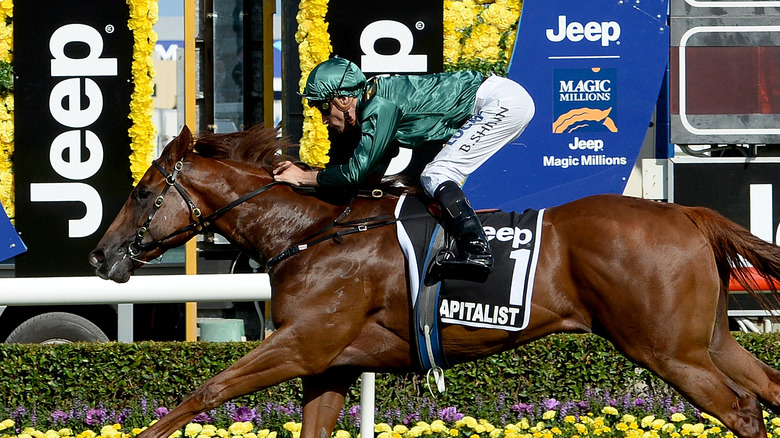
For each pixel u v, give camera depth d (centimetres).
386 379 1074
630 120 1280
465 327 766
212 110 1430
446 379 1069
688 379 739
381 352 793
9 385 1068
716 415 741
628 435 893
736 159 1291
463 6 1280
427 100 801
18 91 1230
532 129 1276
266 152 855
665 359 739
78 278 995
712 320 748
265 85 1410
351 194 826
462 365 1073
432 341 767
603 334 769
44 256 1234
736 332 1147
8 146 1251
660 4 1277
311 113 1234
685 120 1298
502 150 1273
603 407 1034
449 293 762
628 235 742
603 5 1273
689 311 735
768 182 1290
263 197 825
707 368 743
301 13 1235
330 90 792
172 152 827
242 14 1423
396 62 1241
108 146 1237
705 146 1388
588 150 1280
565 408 1034
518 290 752
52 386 1071
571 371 1078
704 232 762
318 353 775
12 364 1070
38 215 1234
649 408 1039
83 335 1296
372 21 1238
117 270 825
